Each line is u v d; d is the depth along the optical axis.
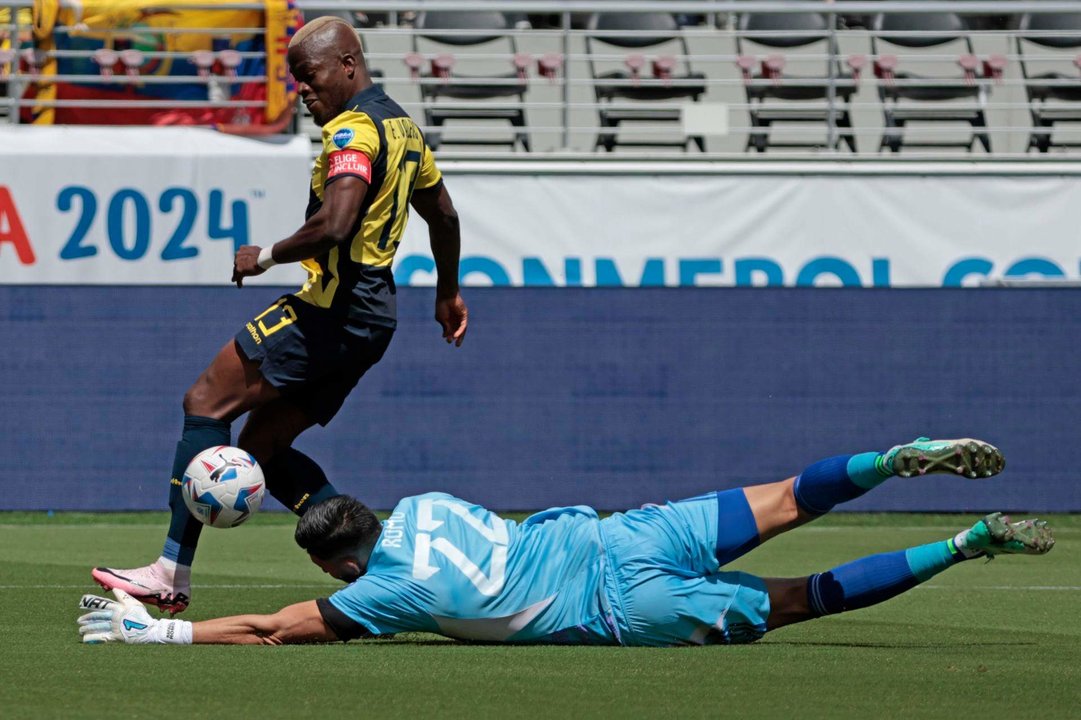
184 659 13.68
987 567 26.08
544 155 41.56
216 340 36.41
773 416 37.00
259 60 40.34
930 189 41.34
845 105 42.09
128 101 40.34
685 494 36.88
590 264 40.88
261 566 25.45
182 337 36.34
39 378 36.09
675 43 46.09
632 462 36.78
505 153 41.50
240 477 16.03
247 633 14.52
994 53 46.50
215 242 39.25
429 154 18.05
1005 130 41.66
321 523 14.31
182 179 39.16
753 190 41.19
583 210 40.91
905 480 36.94
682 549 14.66
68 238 38.97
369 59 41.91
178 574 16.22
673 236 41.03
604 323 36.75
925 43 46.38
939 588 22.53
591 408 36.72
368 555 14.48
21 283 36.09
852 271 41.22
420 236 39.47
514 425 36.56
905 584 14.66
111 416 36.22
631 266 40.94
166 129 39.41
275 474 17.66
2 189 38.81
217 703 11.47
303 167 39.41
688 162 42.00
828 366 37.09
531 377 36.59
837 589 14.73
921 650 15.11
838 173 41.22
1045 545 14.32
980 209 41.34
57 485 36.09
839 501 14.48
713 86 46.62
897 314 37.16
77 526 33.53
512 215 40.81
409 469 36.28
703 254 41.06
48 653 14.02
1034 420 37.12
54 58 39.81
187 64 40.41
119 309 36.25
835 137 42.31
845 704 11.72
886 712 11.40
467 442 36.44
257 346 16.38
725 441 36.94
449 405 36.41
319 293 16.47
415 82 40.81
